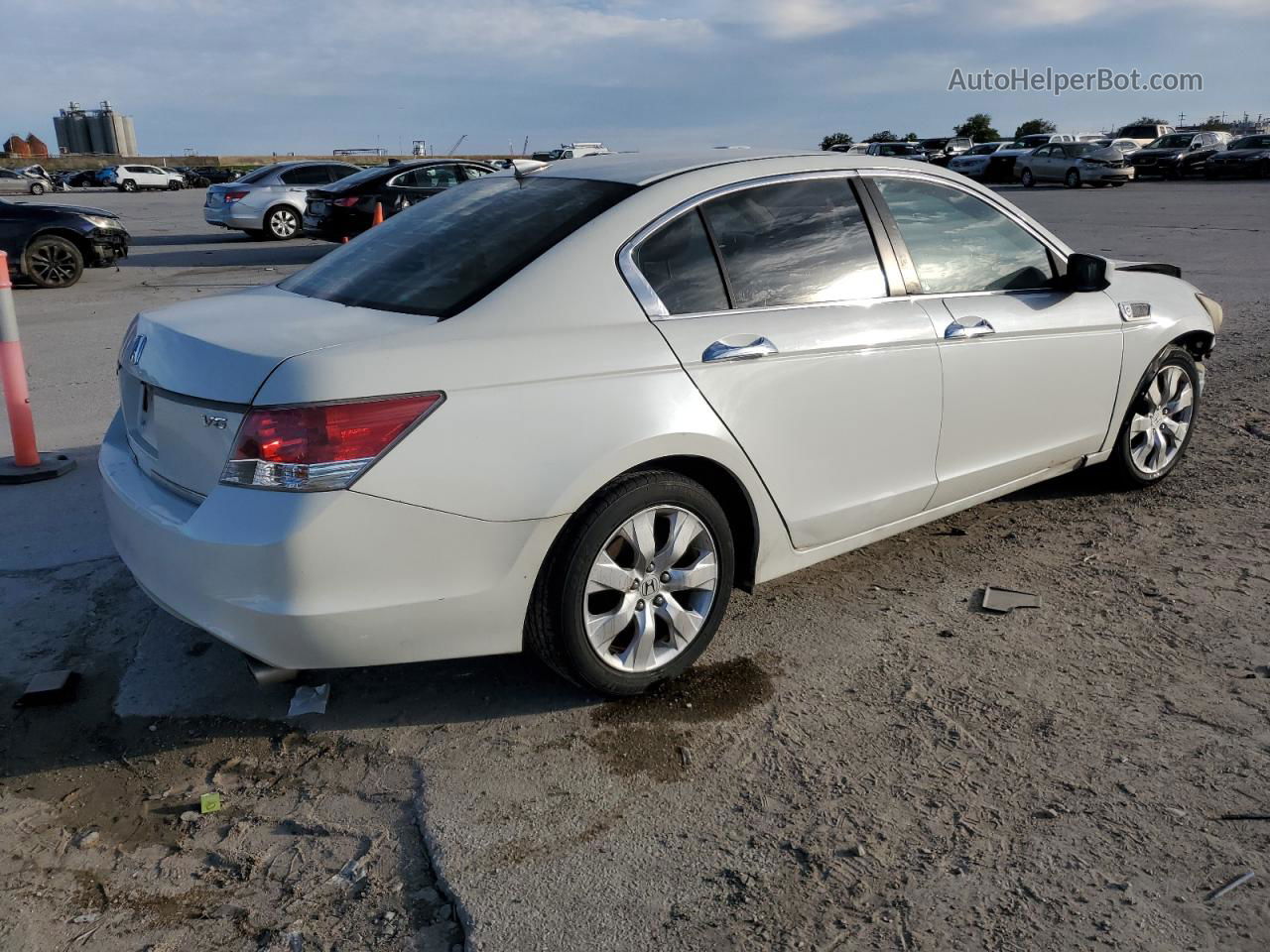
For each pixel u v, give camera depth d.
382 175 16.77
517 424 2.90
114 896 2.55
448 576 2.88
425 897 2.54
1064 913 2.44
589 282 3.15
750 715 3.28
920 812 2.80
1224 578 4.23
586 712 3.30
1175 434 5.29
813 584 4.23
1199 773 2.95
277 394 2.68
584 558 3.06
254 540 2.69
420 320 3.00
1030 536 4.71
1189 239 15.98
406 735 3.20
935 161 38.97
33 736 3.20
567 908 2.47
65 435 6.29
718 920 2.43
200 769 3.05
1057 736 3.14
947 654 3.65
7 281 5.20
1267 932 2.38
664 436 3.13
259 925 2.46
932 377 3.88
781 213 3.62
